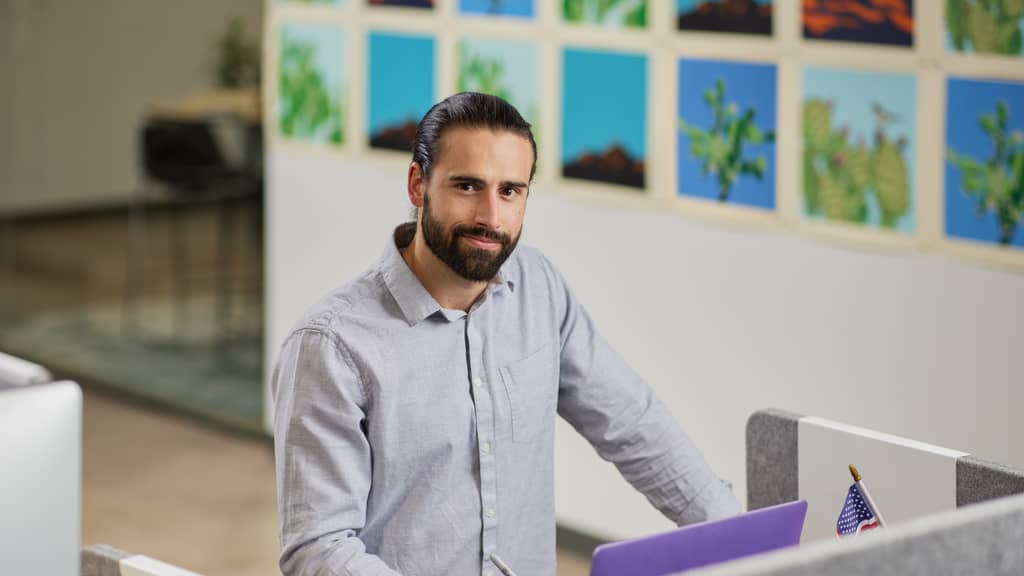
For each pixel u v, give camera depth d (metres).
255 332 7.97
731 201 4.27
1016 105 3.61
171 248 9.64
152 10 9.20
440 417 2.29
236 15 9.15
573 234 4.69
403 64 5.06
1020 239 3.66
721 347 4.37
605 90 4.52
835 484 2.52
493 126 2.17
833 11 3.96
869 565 1.60
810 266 4.12
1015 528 1.71
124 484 5.75
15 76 8.73
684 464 2.51
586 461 4.75
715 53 4.23
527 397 2.38
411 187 2.27
